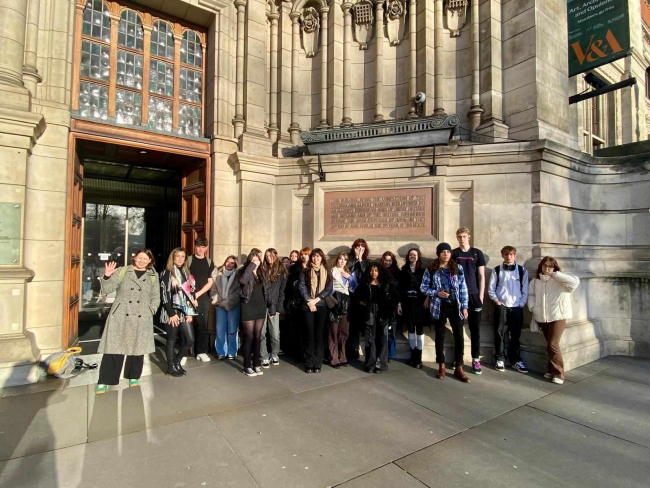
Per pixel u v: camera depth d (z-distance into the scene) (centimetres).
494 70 672
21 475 262
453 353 555
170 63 687
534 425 357
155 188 988
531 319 543
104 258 950
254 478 264
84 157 702
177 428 337
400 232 627
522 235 577
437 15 717
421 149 618
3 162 468
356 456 296
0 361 444
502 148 591
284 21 771
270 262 530
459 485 261
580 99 818
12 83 480
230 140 691
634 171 654
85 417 358
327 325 551
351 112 766
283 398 412
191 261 567
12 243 473
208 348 618
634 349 611
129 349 418
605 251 662
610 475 278
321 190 671
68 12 556
